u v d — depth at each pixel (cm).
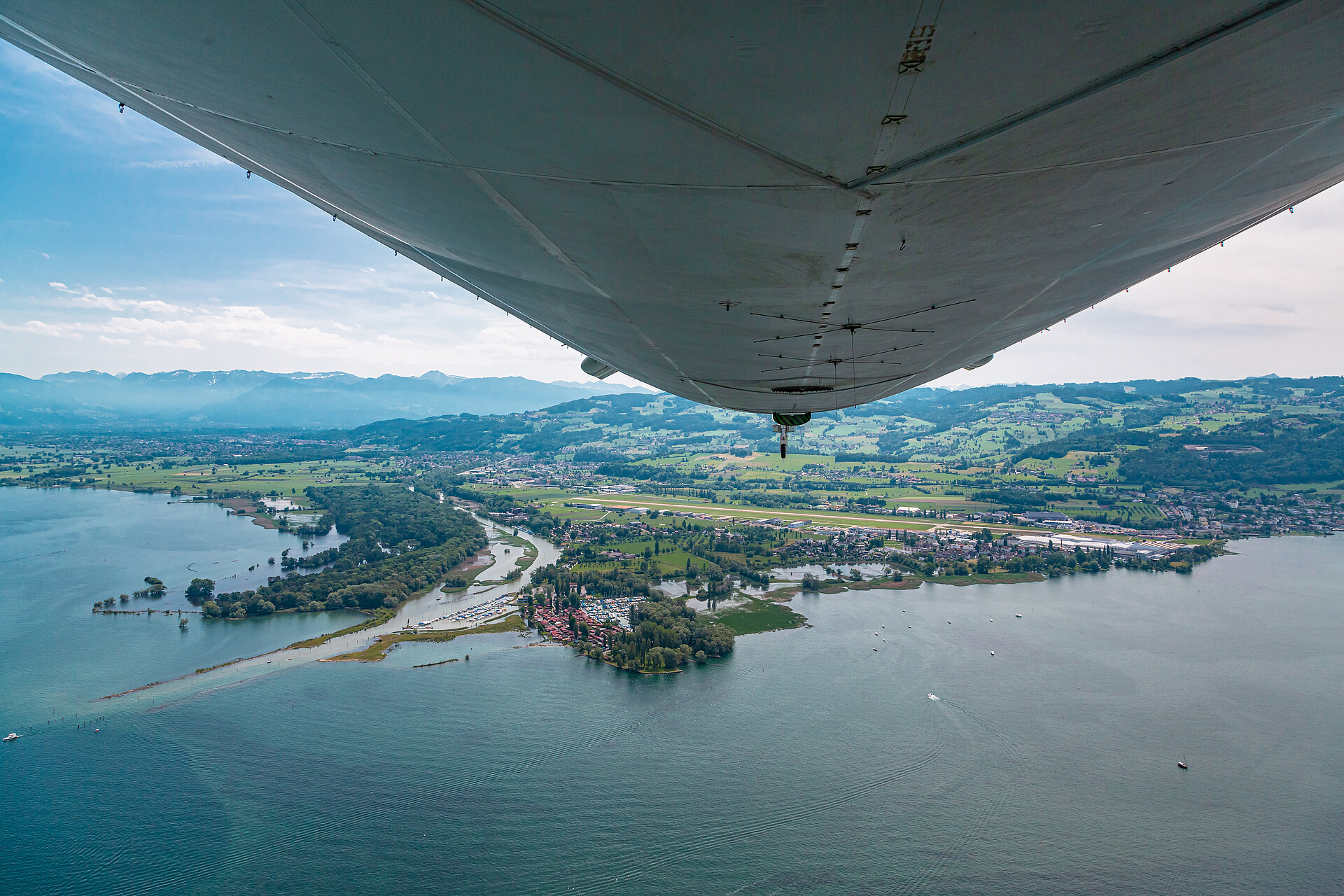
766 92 799
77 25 979
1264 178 1280
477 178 1143
